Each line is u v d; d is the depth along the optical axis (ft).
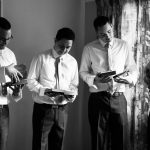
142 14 9.32
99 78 8.13
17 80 7.28
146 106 9.37
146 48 9.30
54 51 8.37
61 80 8.40
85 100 11.03
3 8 9.39
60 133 8.39
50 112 8.15
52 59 8.39
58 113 8.24
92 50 8.91
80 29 10.93
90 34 10.91
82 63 9.10
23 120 9.76
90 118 8.90
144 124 9.41
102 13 9.95
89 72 9.18
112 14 9.70
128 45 9.51
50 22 10.09
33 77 8.29
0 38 7.31
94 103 8.72
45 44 10.02
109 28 8.30
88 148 10.99
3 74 7.23
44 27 9.98
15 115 9.58
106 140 9.48
